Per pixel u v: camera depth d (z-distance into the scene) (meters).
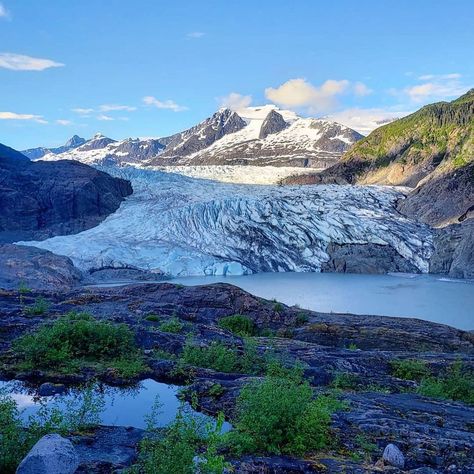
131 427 11.76
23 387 15.49
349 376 18.39
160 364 17.30
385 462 10.20
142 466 8.98
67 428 11.18
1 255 76.19
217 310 33.97
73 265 81.06
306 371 17.98
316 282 82.69
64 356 17.30
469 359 22.55
